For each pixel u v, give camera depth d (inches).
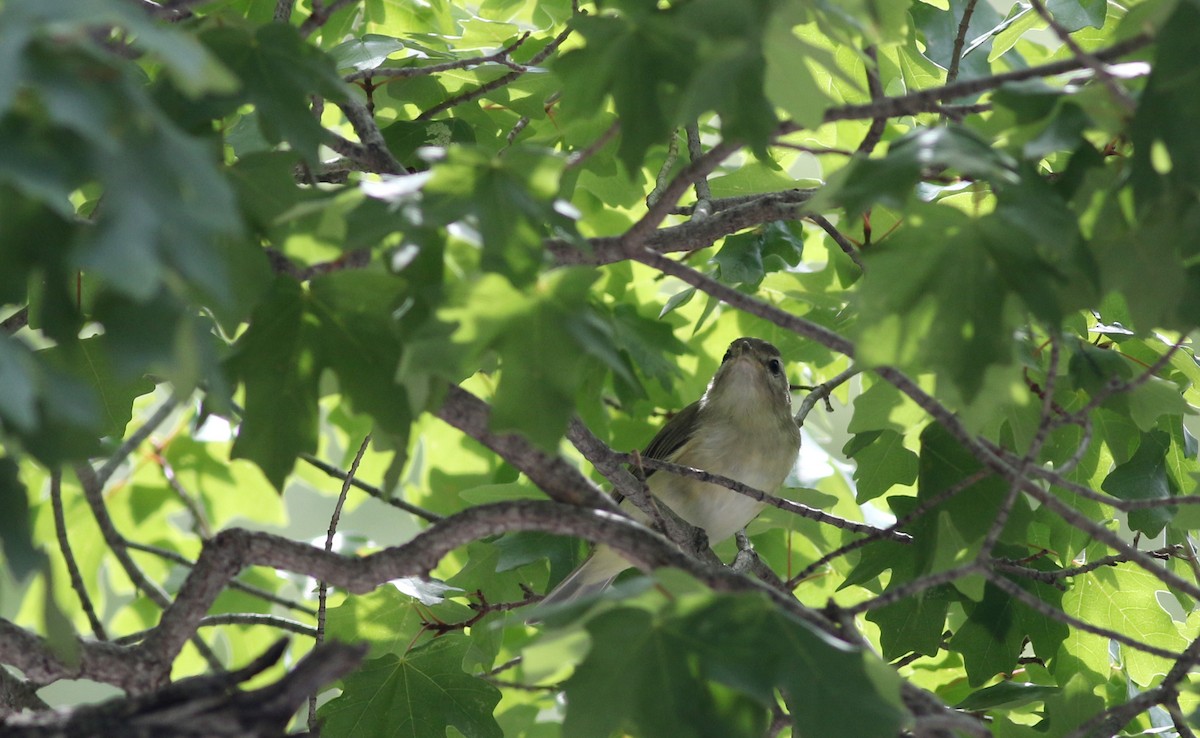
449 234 185.5
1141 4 191.6
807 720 164.2
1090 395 263.0
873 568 311.4
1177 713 218.2
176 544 470.6
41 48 111.7
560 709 398.3
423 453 481.1
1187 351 308.3
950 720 174.2
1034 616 317.4
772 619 172.2
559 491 212.1
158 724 173.5
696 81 172.2
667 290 456.1
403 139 312.3
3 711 233.5
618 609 174.1
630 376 170.2
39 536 434.0
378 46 317.7
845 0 201.3
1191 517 277.7
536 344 170.7
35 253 130.0
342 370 194.2
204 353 138.5
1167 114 165.3
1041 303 177.0
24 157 109.8
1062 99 173.5
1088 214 185.8
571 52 190.7
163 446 431.8
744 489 261.1
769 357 412.2
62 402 122.2
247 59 187.5
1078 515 200.5
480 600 330.6
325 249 188.2
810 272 397.4
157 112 120.3
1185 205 176.6
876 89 224.4
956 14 377.7
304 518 728.3
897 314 187.6
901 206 166.1
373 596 307.4
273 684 175.9
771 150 346.3
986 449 205.6
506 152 180.5
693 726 172.2
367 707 297.4
